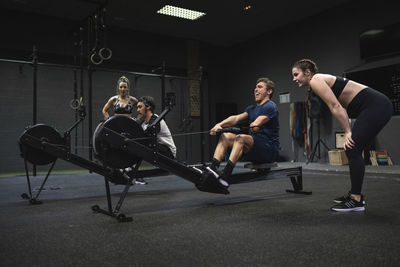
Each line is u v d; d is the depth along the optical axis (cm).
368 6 602
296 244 141
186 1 630
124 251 135
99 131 198
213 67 907
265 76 812
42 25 680
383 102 204
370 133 204
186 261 122
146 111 318
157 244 144
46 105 673
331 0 634
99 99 734
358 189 210
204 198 275
